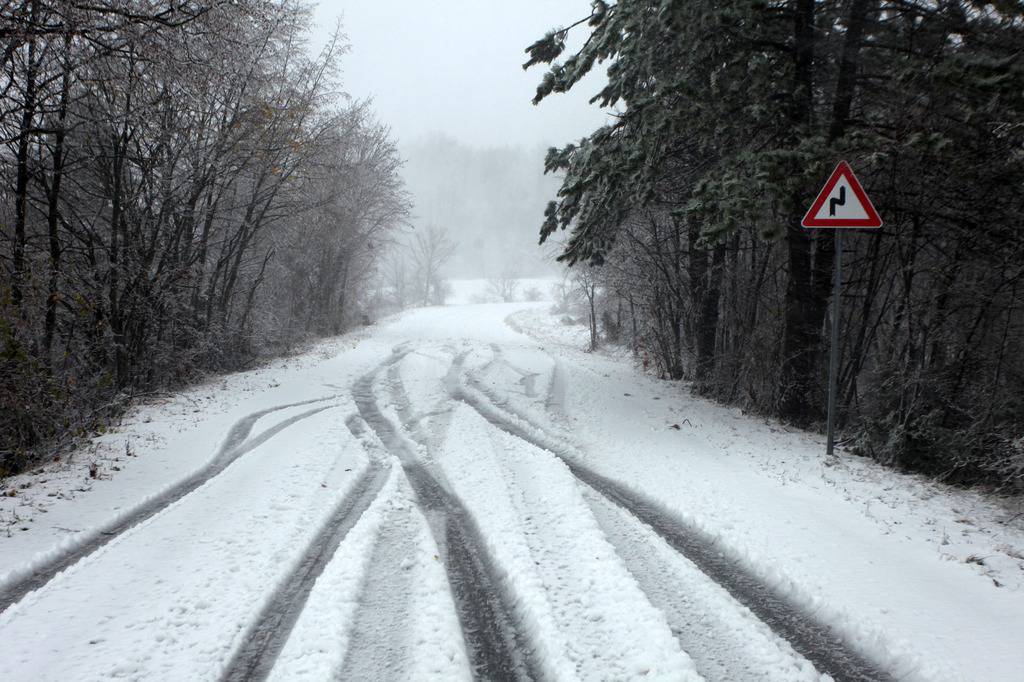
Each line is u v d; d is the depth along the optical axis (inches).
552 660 119.1
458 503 214.4
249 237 721.6
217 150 570.6
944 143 277.9
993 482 266.5
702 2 316.2
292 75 681.6
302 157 674.2
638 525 192.4
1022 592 147.0
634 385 505.0
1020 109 269.7
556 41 403.2
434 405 409.7
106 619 135.3
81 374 407.5
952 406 318.7
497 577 158.6
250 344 750.5
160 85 458.9
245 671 117.4
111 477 248.5
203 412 394.0
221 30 371.9
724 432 326.6
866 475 247.0
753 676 116.8
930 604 140.9
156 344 552.7
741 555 169.8
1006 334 319.3
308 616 135.0
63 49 353.4
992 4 277.6
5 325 309.0
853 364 381.4
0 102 372.5
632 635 127.2
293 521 192.9
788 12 355.6
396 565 163.0
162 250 563.5
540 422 348.2
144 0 329.7
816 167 300.5
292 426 342.0
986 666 116.5
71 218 506.9
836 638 132.7
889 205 331.9
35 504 214.8
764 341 406.9
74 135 453.4
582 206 418.0
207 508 207.0
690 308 569.6
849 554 167.9
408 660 120.0
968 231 319.6
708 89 340.5
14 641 126.0
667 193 426.0
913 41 319.0
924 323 333.4
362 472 250.8
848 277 396.8
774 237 309.9
